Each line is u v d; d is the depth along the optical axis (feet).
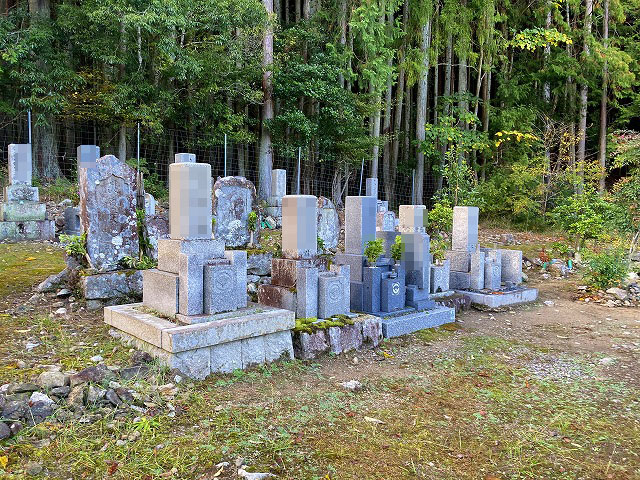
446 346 17.15
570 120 65.26
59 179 48.83
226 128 51.49
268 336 13.80
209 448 9.00
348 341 15.67
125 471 8.14
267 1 54.19
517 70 69.31
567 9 67.56
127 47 46.26
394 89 74.02
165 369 11.87
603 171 54.49
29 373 11.48
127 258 18.69
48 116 49.19
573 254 35.81
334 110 54.75
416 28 61.87
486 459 9.36
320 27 58.44
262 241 33.32
